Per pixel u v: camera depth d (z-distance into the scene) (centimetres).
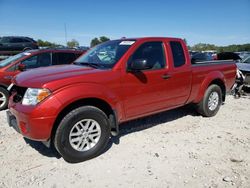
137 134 472
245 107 689
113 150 407
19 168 352
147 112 448
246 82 842
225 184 317
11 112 375
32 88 340
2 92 659
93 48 503
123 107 405
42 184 317
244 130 504
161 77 450
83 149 370
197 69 530
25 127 343
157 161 374
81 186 314
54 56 740
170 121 549
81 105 369
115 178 331
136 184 318
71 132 354
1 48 1959
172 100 485
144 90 426
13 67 670
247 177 332
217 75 574
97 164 365
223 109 662
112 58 416
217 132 490
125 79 399
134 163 368
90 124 373
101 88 371
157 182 322
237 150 411
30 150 404
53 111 330
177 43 498
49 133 335
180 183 320
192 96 531
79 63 456
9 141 436
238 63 948
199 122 547
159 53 461
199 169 352
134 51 419
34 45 2108
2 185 313
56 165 361
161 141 443
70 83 346
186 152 402
